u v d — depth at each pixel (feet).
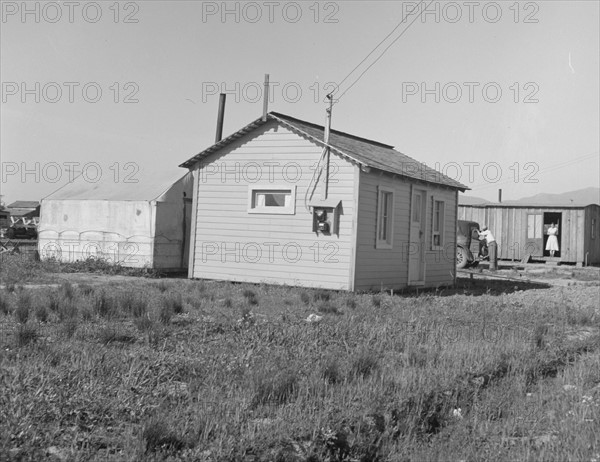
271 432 16.75
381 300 46.55
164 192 70.59
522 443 17.60
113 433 16.80
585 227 115.65
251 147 59.21
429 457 16.44
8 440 15.11
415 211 64.23
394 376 22.29
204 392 20.12
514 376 24.79
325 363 23.47
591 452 16.65
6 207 260.21
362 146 64.54
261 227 58.34
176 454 15.66
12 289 43.60
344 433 17.02
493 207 121.90
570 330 37.65
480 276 85.56
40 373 19.90
